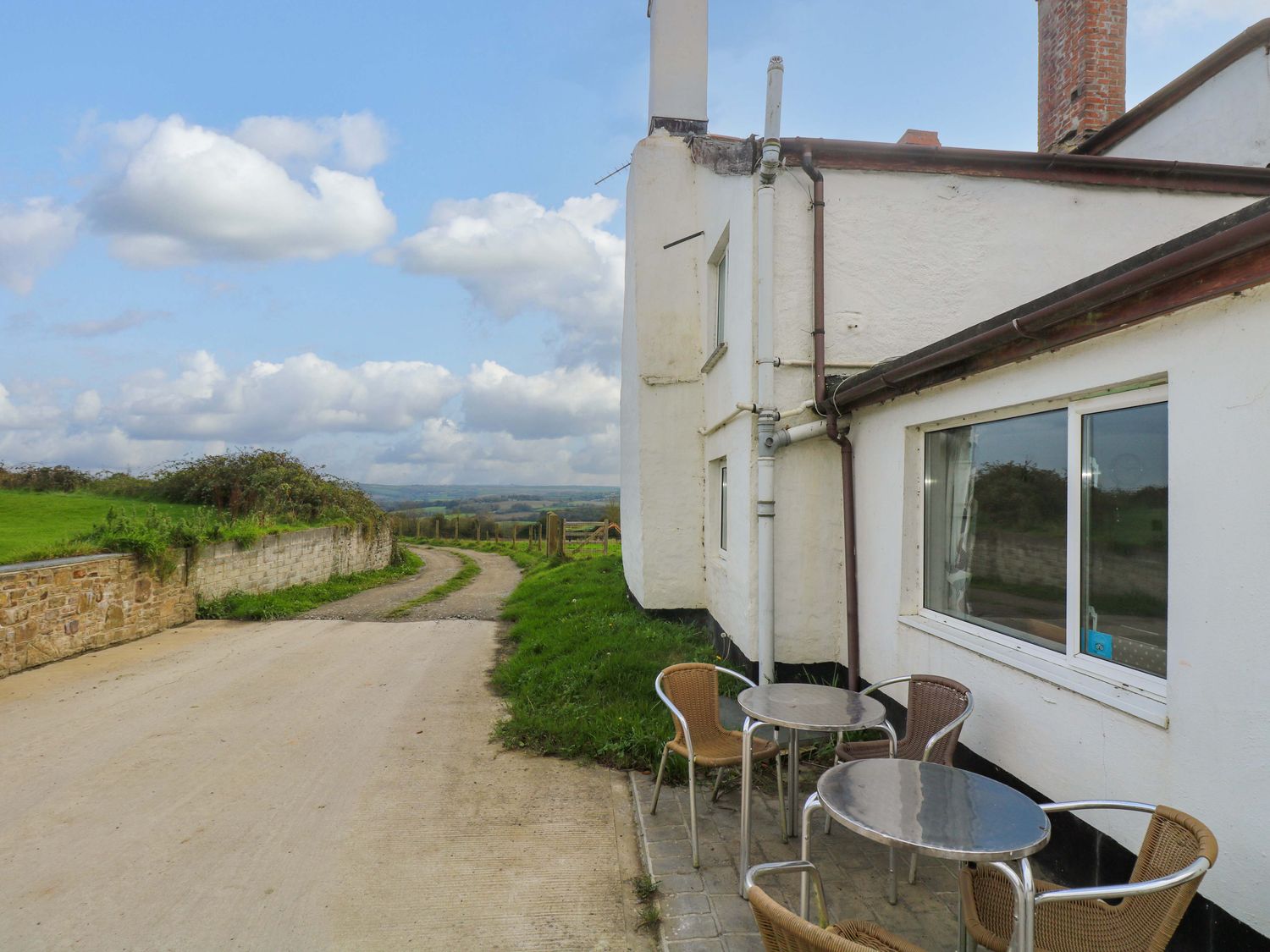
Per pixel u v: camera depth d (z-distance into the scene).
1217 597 2.57
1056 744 3.36
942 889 3.41
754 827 4.03
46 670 7.82
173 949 3.01
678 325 9.16
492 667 8.01
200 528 11.55
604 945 3.05
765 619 5.79
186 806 4.35
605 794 4.52
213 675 7.60
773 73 5.66
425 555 29.95
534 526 33.81
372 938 3.08
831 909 3.25
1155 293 2.73
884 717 3.52
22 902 3.33
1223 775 2.52
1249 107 6.67
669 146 9.13
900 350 5.99
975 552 4.39
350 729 5.80
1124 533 3.19
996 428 4.17
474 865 3.67
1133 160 6.10
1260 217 2.11
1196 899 2.63
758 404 5.90
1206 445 2.62
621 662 6.87
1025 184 6.15
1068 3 8.34
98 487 18.06
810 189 5.93
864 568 5.53
